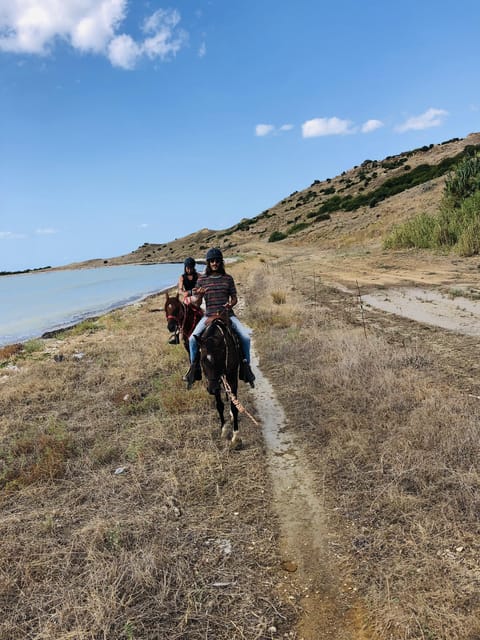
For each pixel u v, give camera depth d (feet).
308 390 27.20
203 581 13.07
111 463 20.56
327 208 274.36
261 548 14.46
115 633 11.33
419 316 44.50
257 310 55.26
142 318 61.21
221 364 20.42
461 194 99.35
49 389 31.14
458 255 84.38
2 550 14.53
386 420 21.68
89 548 14.15
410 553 13.37
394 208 171.83
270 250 208.54
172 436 22.45
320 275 86.69
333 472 18.29
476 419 20.08
